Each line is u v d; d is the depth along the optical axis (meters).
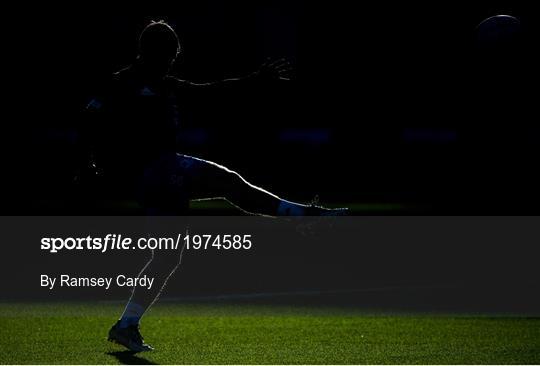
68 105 100.81
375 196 89.94
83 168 27.94
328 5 106.19
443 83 102.56
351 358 27.28
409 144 96.50
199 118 98.19
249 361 26.84
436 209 77.44
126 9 103.81
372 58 106.12
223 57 104.94
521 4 100.94
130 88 27.27
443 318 34.78
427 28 105.25
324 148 97.56
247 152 97.19
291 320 34.34
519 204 79.56
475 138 84.44
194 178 27.20
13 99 99.69
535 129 82.19
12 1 101.38
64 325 33.25
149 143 27.08
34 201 81.94
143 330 32.12
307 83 103.94
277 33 106.00
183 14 104.56
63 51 102.38
